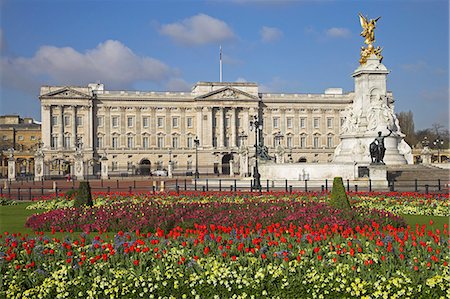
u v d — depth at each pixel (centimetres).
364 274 1530
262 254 1675
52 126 15012
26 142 18188
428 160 9431
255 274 1555
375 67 7238
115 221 2686
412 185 5447
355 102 7469
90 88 15362
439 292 1455
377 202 3647
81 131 15225
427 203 3544
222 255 1698
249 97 16062
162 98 15838
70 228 2645
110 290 1514
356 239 1928
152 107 15838
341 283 1507
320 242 1891
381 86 7262
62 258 1723
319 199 3791
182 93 16025
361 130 7112
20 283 1544
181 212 2788
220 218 2675
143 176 12725
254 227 2580
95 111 15500
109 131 15575
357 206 3288
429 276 1514
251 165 10056
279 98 16488
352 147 7206
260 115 16388
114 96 15575
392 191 4666
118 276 1553
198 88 15975
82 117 15238
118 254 1720
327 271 1561
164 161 15850
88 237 2138
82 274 1580
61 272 1570
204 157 15775
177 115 15988
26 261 1708
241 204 3144
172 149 15900
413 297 1450
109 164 15475
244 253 1748
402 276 1509
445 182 6041
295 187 5688
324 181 6016
